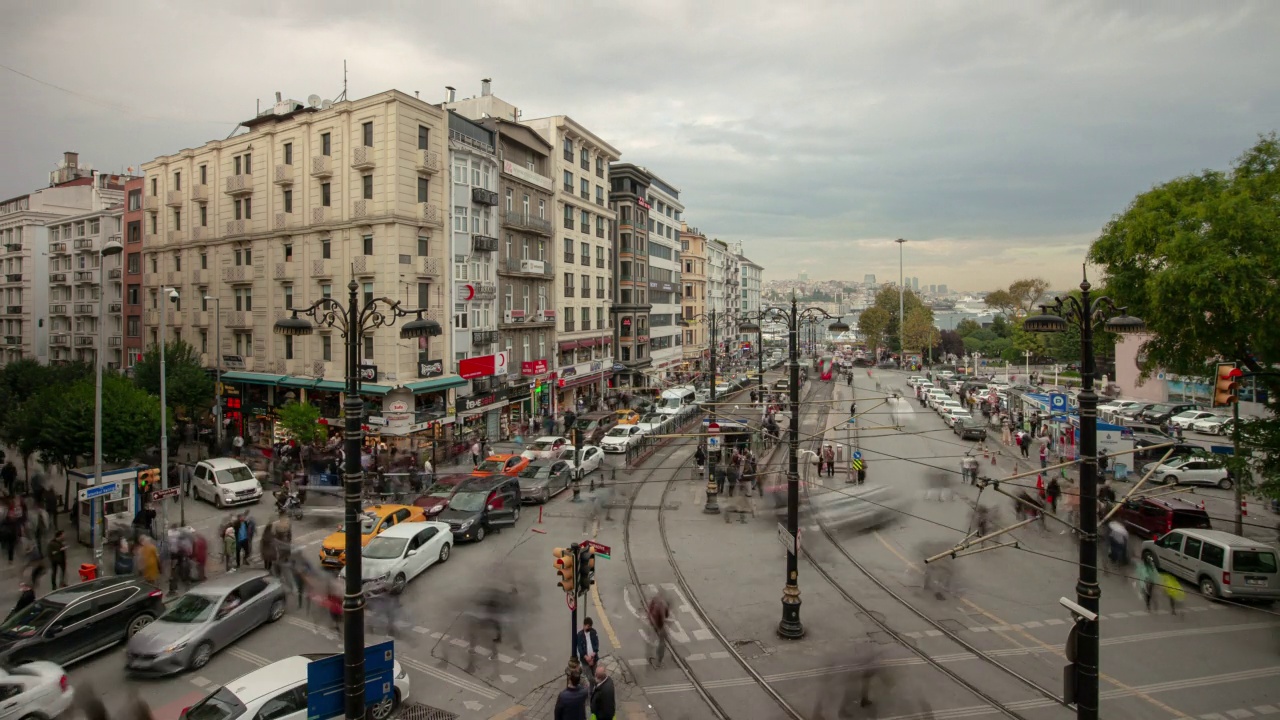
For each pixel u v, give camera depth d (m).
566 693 11.09
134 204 49.09
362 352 35.22
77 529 21.08
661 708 12.29
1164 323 17.88
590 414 45.88
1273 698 12.48
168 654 13.23
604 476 32.81
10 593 17.33
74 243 56.12
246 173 40.66
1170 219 18.70
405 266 34.72
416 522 20.09
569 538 22.75
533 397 46.78
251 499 26.53
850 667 13.75
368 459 30.53
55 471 31.73
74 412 23.56
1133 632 15.41
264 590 15.65
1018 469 33.84
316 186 36.94
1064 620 16.05
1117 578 18.88
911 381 72.94
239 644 14.77
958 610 16.64
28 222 59.56
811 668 13.75
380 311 34.31
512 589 18.08
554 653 14.51
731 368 93.06
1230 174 19.09
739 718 11.93
